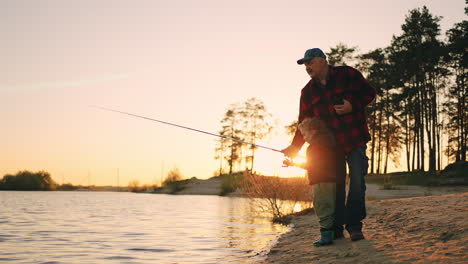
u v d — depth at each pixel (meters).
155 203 21.67
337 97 4.50
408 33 45.62
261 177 11.10
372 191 22.73
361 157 4.54
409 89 46.91
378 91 49.50
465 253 3.25
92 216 12.12
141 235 7.54
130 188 55.84
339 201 4.61
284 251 4.79
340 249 4.17
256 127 68.19
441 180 28.06
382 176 38.88
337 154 4.54
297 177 11.03
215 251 5.64
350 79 4.52
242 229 8.51
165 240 6.83
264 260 4.41
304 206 11.18
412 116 49.25
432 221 4.88
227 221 10.55
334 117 4.52
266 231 8.05
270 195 10.87
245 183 11.48
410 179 31.62
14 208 15.73
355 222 4.48
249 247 5.92
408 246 3.80
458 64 44.50
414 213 5.79
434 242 3.82
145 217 11.90
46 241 6.72
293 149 4.89
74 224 9.61
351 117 4.50
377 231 4.94
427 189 24.00
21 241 6.71
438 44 44.41
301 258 4.14
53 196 31.89
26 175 56.31
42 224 9.57
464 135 45.97
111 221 10.48
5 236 7.33
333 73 4.55
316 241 4.70
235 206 18.67
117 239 6.98
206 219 11.18
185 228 8.77
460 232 3.97
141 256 5.31
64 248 5.99
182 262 4.84
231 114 68.69
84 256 5.32
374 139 50.12
